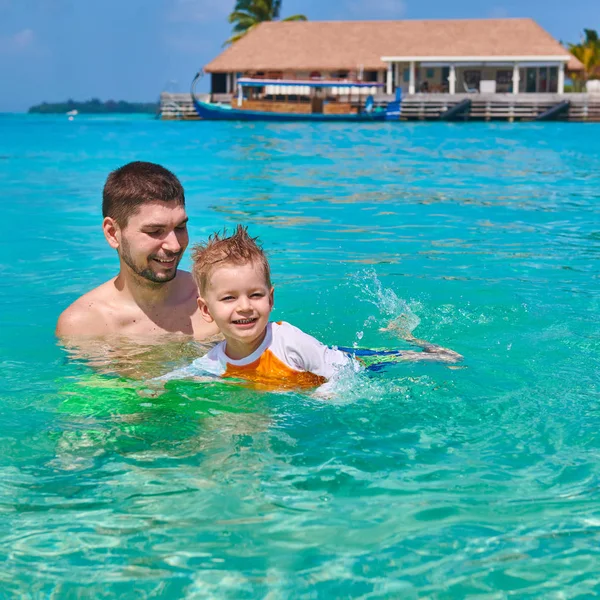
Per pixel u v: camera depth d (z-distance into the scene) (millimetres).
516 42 45938
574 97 40219
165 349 3973
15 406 3125
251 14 62219
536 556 2021
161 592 1898
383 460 2605
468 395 3219
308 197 10414
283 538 2125
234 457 2641
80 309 4176
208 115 42812
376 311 4645
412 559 2016
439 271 5754
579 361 3660
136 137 26438
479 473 2494
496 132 28703
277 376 3500
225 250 3422
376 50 46812
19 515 2260
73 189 11414
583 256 6340
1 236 7473
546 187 11484
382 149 20078
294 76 47250
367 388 3307
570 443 2719
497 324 4332
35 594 1898
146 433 2855
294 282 5383
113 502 2336
